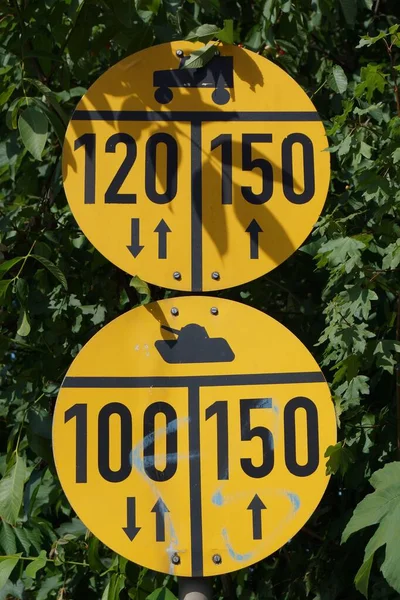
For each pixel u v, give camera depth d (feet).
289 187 7.14
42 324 9.78
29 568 8.50
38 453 8.87
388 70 10.94
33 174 11.44
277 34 11.02
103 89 7.26
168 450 6.56
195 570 6.39
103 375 6.65
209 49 7.32
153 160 7.16
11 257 9.65
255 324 6.76
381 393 9.33
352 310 7.74
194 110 7.25
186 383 6.66
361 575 6.05
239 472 6.53
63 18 10.63
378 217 8.08
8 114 8.99
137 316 6.76
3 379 11.16
